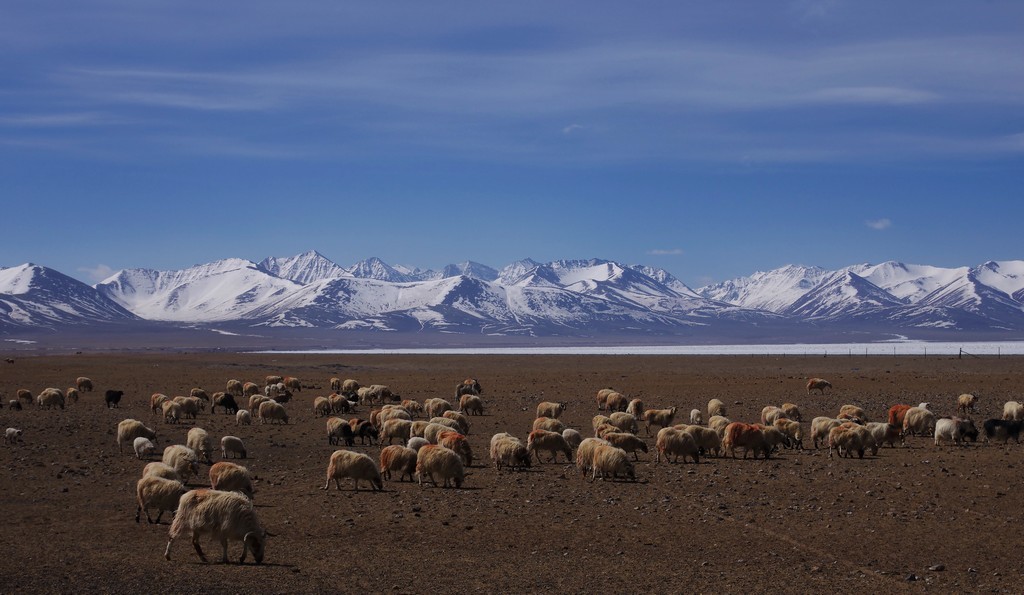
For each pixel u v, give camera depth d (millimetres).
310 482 31859
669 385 83625
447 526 24531
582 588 18875
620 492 29516
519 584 19109
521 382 90812
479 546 22391
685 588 18953
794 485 30625
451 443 35438
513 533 23734
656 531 23953
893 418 46594
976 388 76188
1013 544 22500
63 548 21609
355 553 21594
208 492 20688
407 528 24297
